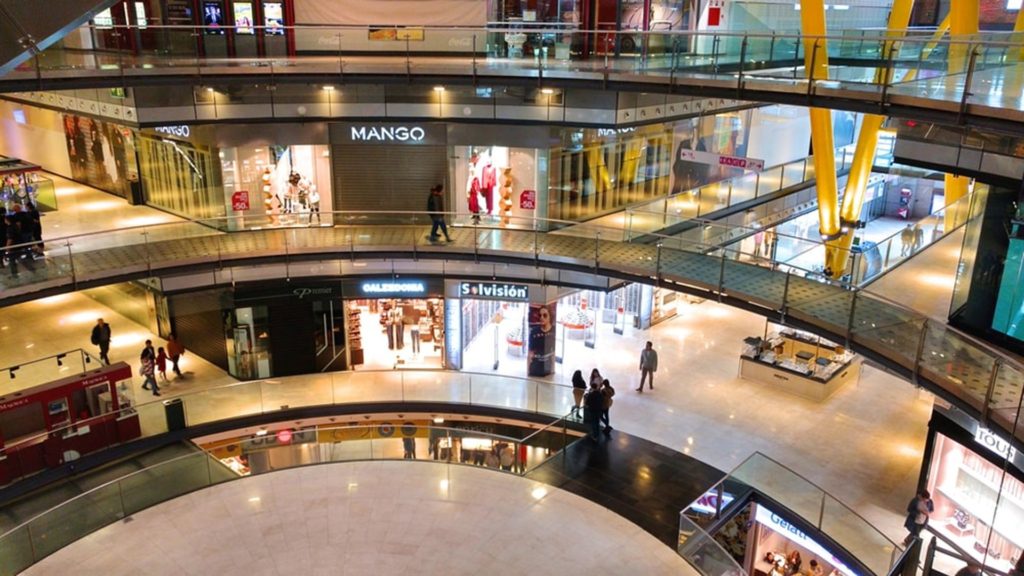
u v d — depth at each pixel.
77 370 21.67
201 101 21.86
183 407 20.53
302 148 23.94
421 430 18.61
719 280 18.88
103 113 22.53
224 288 22.55
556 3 24.72
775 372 22.69
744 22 28.16
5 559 14.24
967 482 15.79
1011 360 11.85
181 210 25.17
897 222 39.12
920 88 14.66
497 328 24.86
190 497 17.06
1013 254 14.25
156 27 19.59
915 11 34.34
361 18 23.27
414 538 15.57
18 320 25.95
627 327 26.97
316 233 23.25
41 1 11.95
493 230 23.17
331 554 15.03
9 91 17.66
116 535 15.66
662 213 23.67
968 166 14.02
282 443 18.20
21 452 17.95
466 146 23.92
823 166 21.38
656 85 19.69
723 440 19.89
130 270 20.45
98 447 19.30
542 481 17.81
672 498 17.22
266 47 21.16
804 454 19.31
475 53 21.61
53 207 25.97
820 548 15.73
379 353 25.67
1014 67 13.46
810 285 17.94
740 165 20.05
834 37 16.14
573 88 20.86
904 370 14.32
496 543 15.41
